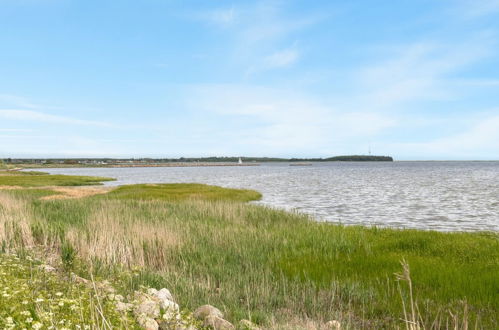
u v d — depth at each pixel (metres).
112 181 86.31
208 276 9.98
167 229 14.27
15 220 13.70
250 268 11.21
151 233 13.42
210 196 39.00
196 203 26.80
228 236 15.06
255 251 13.23
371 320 7.69
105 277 8.59
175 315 5.60
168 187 50.88
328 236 15.85
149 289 7.40
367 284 9.80
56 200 27.25
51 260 9.67
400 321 7.58
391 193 50.12
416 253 13.45
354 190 55.84
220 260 12.00
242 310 7.57
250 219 20.89
